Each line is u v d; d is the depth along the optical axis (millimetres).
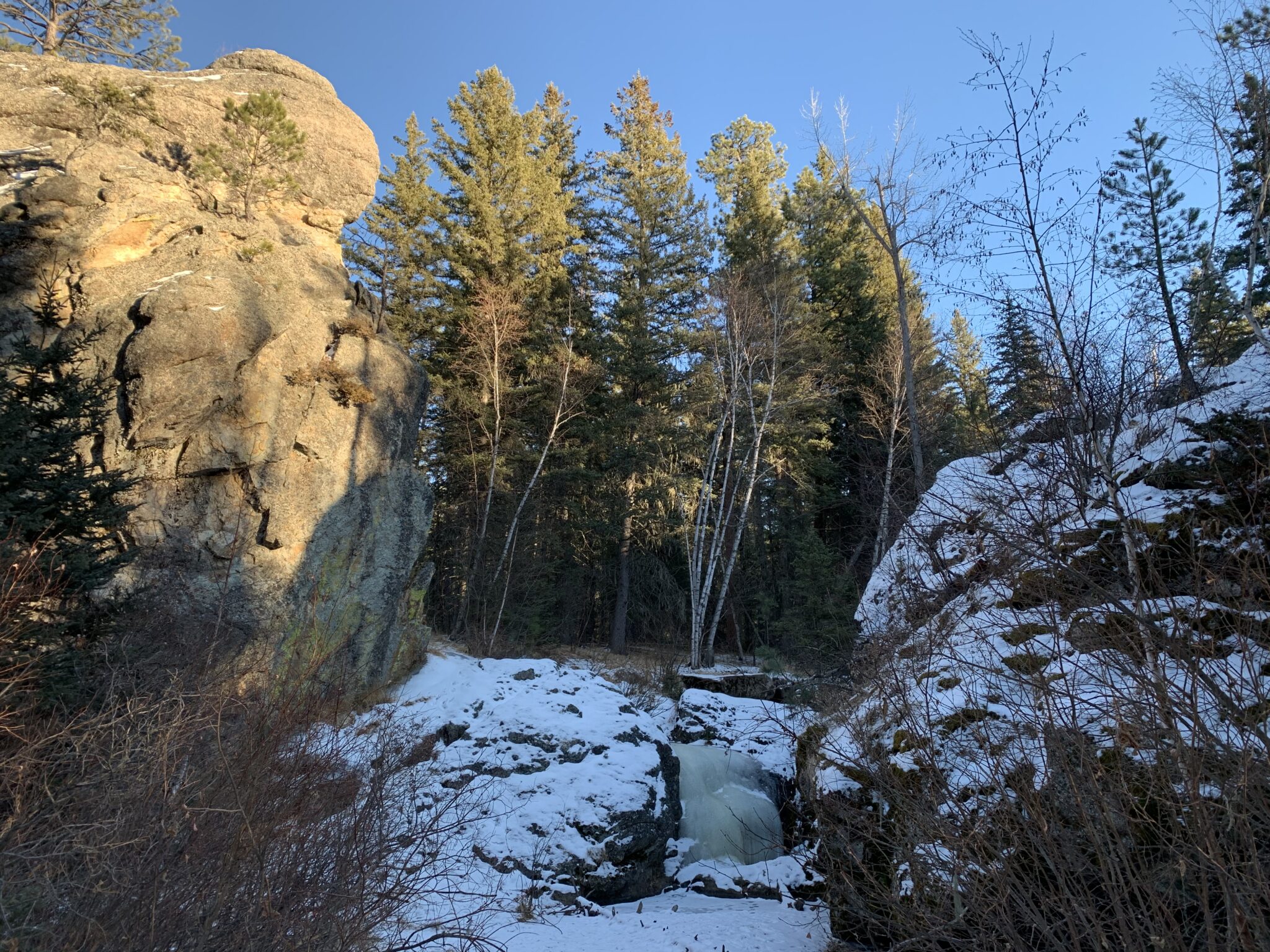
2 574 7062
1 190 14320
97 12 24297
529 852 10031
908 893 4977
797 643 20938
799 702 12117
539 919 8719
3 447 8297
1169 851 3576
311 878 4773
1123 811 3668
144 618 9391
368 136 19781
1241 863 3201
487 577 22641
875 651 7457
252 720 5262
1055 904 3811
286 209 17859
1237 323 7121
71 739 4684
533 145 28594
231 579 12758
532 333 25312
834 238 30188
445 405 25312
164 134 17047
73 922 3863
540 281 26219
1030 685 4398
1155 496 6164
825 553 22141
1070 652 4363
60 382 9531
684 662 24781
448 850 9461
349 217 18859
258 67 19797
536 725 12414
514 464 25016
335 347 15828
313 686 7383
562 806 10906
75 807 4379
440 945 6531
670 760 13133
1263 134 6785
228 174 16297
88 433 9508
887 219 20312
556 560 25375
